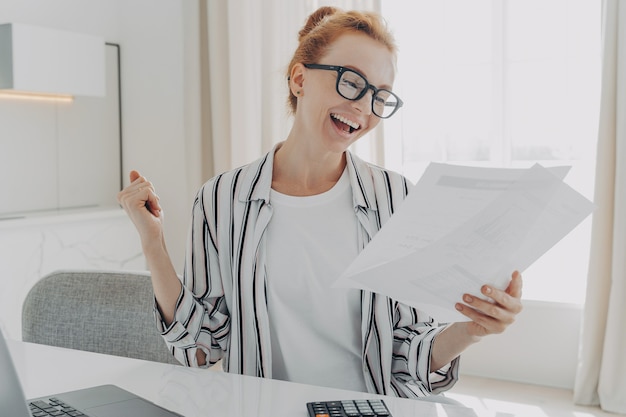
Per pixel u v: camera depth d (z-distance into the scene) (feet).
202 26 13.11
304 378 4.45
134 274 5.05
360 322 4.50
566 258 11.14
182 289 4.29
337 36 4.28
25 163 13.01
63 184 13.71
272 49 12.29
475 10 11.50
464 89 11.71
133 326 4.87
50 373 3.82
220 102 12.91
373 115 4.34
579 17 10.87
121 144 14.84
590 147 10.94
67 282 5.10
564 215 3.10
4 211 12.64
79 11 13.92
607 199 10.03
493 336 11.41
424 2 11.79
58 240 12.14
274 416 3.12
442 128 11.91
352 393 3.44
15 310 11.41
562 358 11.01
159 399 3.37
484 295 3.20
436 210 3.10
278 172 4.69
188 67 13.10
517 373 11.30
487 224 2.92
